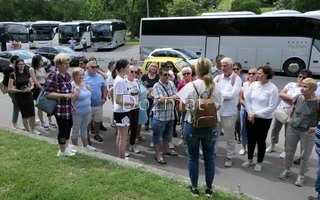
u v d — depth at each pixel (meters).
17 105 6.39
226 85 4.95
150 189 3.62
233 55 17.67
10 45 23.17
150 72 6.43
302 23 15.64
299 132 4.33
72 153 4.68
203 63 3.36
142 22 20.09
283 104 5.22
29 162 4.34
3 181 3.73
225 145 6.20
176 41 19.22
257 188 4.33
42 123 7.18
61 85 4.27
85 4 68.25
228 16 17.55
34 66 6.95
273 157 5.52
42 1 58.56
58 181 3.77
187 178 3.98
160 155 5.33
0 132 5.86
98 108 6.23
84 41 31.80
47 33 30.97
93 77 6.15
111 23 32.34
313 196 4.07
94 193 3.48
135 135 5.70
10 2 53.78
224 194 3.60
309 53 15.66
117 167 4.25
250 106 4.82
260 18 16.69
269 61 16.72
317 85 4.51
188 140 3.38
